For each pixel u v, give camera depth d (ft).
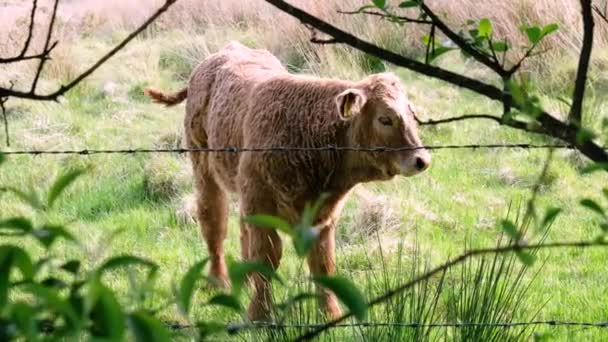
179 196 69.41
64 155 77.36
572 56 87.97
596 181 69.51
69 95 91.45
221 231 56.24
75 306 11.94
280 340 37.52
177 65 101.60
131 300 13.01
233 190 52.80
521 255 15.28
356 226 62.80
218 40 104.83
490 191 68.54
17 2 127.75
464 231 61.87
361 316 12.68
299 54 98.02
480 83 18.40
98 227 63.87
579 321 46.80
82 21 115.65
